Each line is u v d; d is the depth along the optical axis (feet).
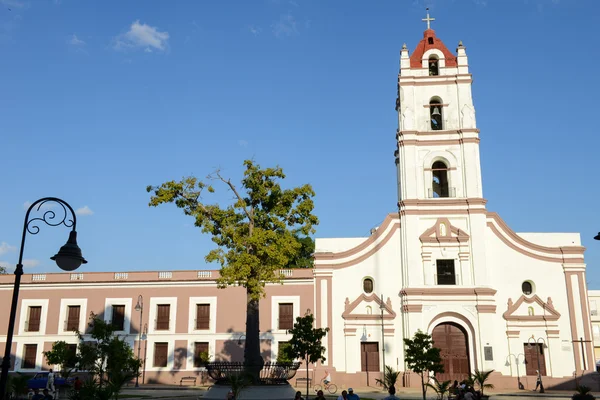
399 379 135.03
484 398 98.48
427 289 137.49
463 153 146.10
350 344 138.41
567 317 136.77
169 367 148.25
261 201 111.34
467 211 142.41
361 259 144.25
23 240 49.24
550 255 140.77
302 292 147.64
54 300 155.94
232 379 86.12
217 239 107.14
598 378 129.39
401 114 151.02
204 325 150.71
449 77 152.25
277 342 145.48
